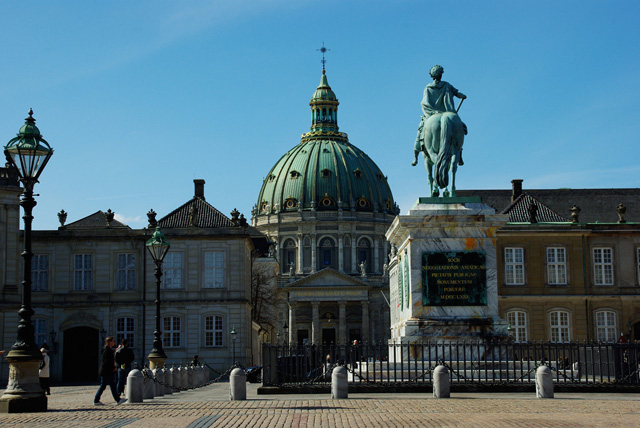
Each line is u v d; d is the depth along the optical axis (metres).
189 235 69.69
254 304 92.44
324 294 153.38
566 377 26.48
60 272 68.69
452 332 26.72
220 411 21.14
